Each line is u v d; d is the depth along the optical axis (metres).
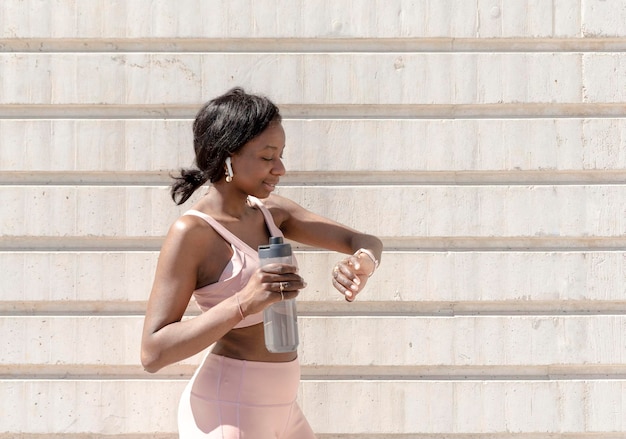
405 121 3.21
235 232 2.51
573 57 3.22
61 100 3.21
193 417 2.49
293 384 2.56
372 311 3.23
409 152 3.21
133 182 3.23
